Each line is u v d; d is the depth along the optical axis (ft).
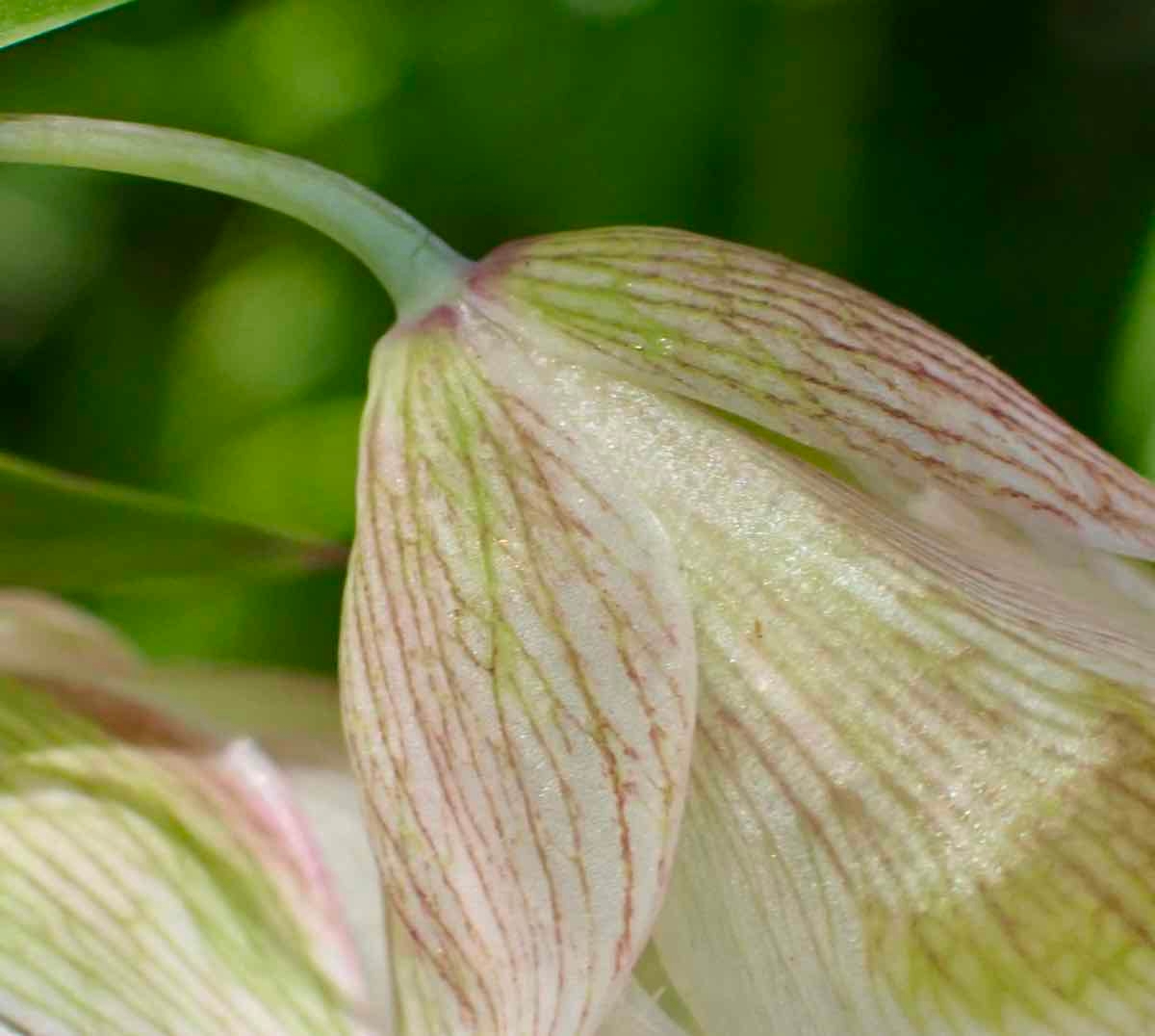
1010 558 0.35
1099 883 0.35
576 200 0.52
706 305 0.35
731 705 0.35
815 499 0.35
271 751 0.39
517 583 0.34
